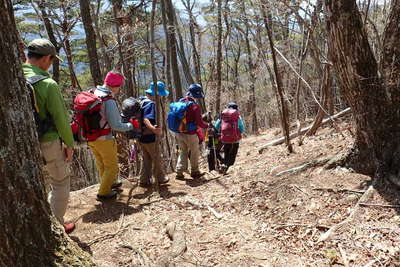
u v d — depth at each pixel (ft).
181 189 18.16
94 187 18.65
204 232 12.71
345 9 12.20
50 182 11.87
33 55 10.96
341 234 11.04
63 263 7.89
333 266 9.86
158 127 17.28
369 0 18.83
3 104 6.77
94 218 14.62
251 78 63.41
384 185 12.51
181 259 10.94
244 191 15.84
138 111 17.13
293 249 10.98
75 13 38.91
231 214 14.15
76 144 15.21
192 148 20.04
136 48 47.47
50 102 10.77
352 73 12.84
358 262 9.82
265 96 65.00
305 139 25.55
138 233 13.05
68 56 38.73
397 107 12.87
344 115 28.14
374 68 12.82
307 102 34.42
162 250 11.84
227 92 66.74
